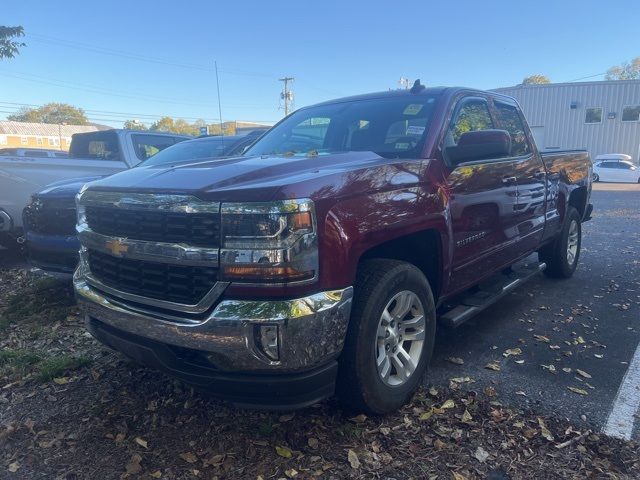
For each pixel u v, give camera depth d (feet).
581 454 9.04
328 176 8.71
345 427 9.77
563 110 111.34
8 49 37.93
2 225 21.09
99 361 13.02
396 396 10.02
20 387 11.79
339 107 14.25
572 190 19.62
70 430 10.03
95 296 9.87
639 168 94.99
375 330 9.25
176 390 11.43
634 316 16.22
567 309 16.93
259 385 8.03
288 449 9.23
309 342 8.03
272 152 13.38
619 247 28.37
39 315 16.25
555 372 12.23
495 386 11.50
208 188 8.21
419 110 12.58
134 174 10.18
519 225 15.24
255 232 7.78
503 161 14.10
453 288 12.09
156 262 8.64
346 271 8.48
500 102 15.44
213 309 8.04
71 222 16.24
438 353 13.35
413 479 8.48
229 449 9.30
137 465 8.86
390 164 10.04
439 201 10.77
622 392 11.24
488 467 8.74
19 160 21.43
